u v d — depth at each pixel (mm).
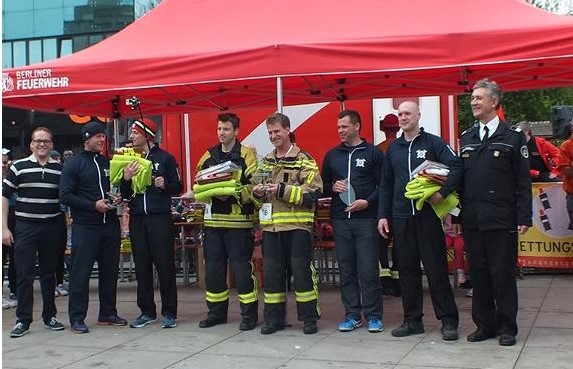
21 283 6434
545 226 9180
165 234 6508
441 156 5664
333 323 6547
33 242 6434
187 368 5113
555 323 6281
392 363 5043
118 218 6746
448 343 5590
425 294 8055
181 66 6449
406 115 5723
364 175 6047
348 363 5090
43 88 6832
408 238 5805
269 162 6090
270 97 9570
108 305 6738
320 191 5969
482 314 5617
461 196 5613
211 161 6398
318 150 10109
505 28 5867
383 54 6066
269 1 7434
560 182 9273
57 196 6531
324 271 9078
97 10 26328
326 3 7137
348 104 10078
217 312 6578
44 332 6512
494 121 5418
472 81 8289
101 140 6480
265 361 5230
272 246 6168
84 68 6711
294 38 6445
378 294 6125
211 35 6953
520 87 8367
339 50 6117
